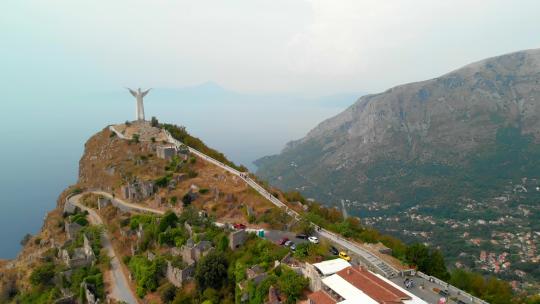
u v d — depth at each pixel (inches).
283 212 4756.4
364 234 4574.3
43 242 6008.9
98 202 6314.0
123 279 4389.8
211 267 3644.2
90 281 4313.5
